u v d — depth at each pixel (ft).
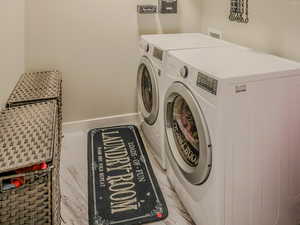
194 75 4.60
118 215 5.53
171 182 6.42
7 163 3.46
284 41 5.76
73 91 8.75
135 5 8.58
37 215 3.81
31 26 7.82
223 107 3.98
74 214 5.60
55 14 7.94
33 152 3.72
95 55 8.64
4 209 3.61
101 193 6.16
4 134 4.19
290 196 4.95
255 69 4.36
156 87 6.55
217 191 4.30
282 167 4.69
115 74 9.02
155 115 6.81
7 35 6.35
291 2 5.46
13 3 6.84
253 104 4.16
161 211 5.64
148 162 7.33
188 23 9.28
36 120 4.72
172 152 5.86
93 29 8.40
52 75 7.63
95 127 9.28
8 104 5.56
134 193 6.15
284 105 4.39
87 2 8.13
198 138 4.94
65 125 8.93
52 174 3.74
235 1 7.26
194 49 6.07
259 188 4.59
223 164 4.19
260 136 4.34
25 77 7.39
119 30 8.66
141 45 7.79
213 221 4.55
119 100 9.32
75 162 7.40
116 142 8.30
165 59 5.93
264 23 6.28
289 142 4.62
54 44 8.16
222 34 8.07
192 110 4.61
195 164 5.17
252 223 4.74
